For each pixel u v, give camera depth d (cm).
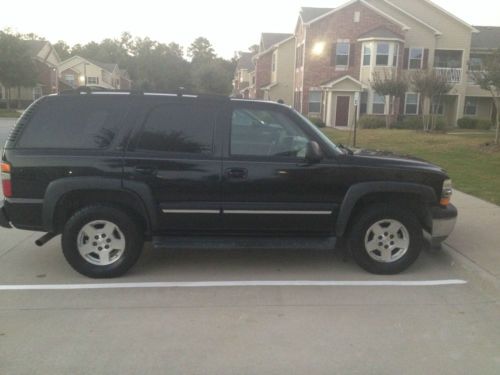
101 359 362
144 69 10400
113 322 423
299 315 440
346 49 3309
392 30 3266
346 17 3278
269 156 518
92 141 512
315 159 513
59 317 433
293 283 519
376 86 2803
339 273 550
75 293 487
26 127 514
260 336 400
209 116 520
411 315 443
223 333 404
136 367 352
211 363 358
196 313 443
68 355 368
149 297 478
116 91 527
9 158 506
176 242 526
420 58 3406
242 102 525
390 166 528
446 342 393
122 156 506
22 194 506
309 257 606
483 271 529
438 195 539
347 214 525
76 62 7538
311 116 3403
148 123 516
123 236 520
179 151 514
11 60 4825
